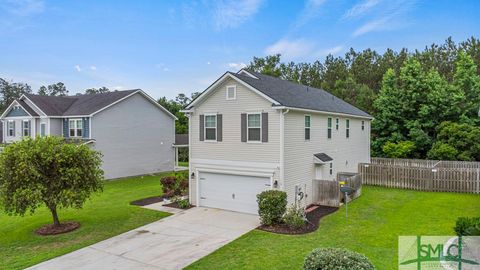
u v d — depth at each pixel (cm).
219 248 939
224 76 1381
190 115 1532
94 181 1204
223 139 1426
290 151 1327
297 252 883
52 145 1148
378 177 2016
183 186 1627
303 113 1441
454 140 2377
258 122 1330
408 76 2827
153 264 838
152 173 2767
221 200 1442
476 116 2655
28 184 1075
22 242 1048
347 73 4669
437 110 2689
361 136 2244
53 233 1124
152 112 2786
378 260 804
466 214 1273
